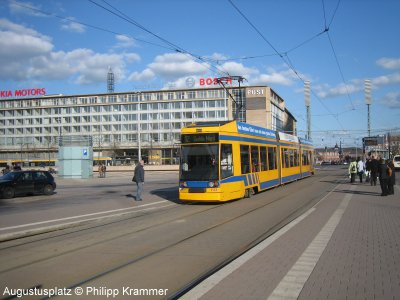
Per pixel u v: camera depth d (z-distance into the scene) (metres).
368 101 39.62
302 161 33.62
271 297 5.46
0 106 135.00
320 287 5.86
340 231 10.30
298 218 12.61
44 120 131.75
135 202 18.64
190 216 14.04
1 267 7.70
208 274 6.85
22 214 14.83
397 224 11.36
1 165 133.12
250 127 20.41
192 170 17.06
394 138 107.62
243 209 15.53
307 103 40.22
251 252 8.04
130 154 125.56
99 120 127.06
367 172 30.23
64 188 30.95
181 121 120.56
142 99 124.00
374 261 7.31
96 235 10.88
